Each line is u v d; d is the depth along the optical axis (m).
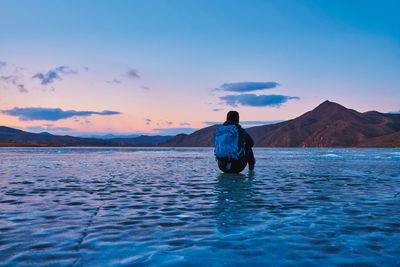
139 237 2.19
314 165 11.31
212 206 3.44
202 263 1.68
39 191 4.60
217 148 7.62
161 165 11.32
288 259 1.75
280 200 3.84
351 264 1.68
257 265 1.65
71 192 4.52
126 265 1.65
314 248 1.95
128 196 4.16
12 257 1.77
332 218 2.82
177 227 2.49
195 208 3.32
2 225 2.54
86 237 2.19
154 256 1.79
